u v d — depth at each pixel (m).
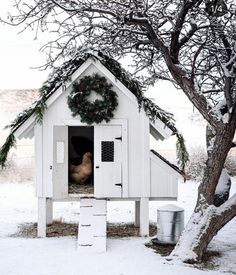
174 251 3.24
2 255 3.26
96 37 3.84
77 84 3.90
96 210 3.80
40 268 2.91
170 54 3.40
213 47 3.87
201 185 3.38
